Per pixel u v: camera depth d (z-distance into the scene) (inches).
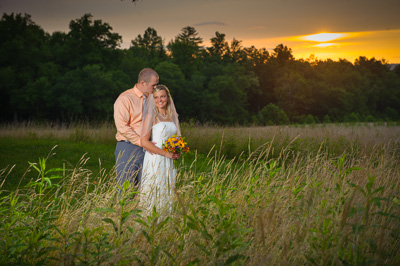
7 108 1895.9
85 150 476.4
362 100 3814.0
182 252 107.9
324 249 104.2
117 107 188.2
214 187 156.8
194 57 2913.4
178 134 192.1
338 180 143.6
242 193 151.6
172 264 105.6
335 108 3577.8
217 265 97.1
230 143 444.1
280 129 609.9
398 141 481.1
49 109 1871.3
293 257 109.2
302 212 125.0
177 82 2288.4
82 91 1748.3
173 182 171.2
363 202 136.6
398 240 128.8
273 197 139.2
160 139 182.4
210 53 3700.8
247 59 3700.8
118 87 1873.8
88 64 1851.6
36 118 1808.6
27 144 519.2
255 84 3193.9
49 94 1738.4
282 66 3892.7
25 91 1733.5
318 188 143.4
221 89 2506.2
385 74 4611.2
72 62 1910.7
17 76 1813.5
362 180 156.0
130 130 184.9
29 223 122.8
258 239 112.0
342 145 445.7
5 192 252.8
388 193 146.3
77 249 101.0
